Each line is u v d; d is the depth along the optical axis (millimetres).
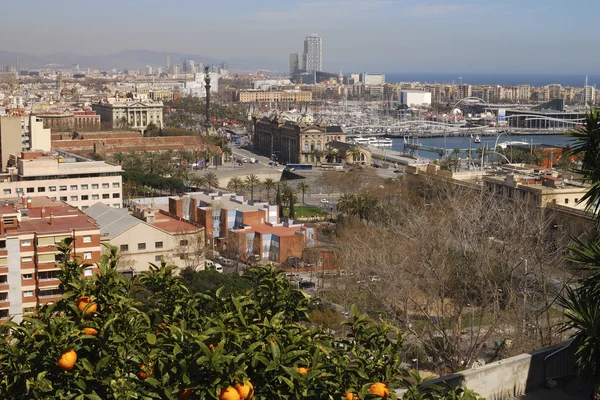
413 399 30562
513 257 86062
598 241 40406
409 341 90250
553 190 191625
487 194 163500
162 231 161125
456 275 88688
